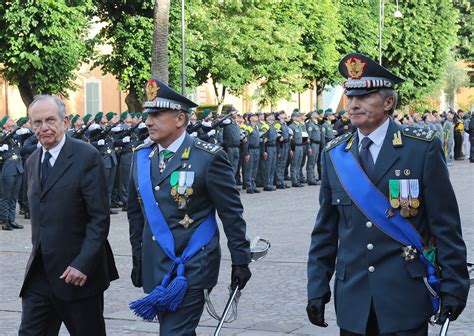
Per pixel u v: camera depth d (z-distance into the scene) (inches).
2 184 754.2
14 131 764.6
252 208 867.4
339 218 225.6
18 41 1008.2
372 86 217.5
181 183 252.1
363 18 1804.9
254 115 1063.6
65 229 263.3
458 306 212.5
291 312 404.2
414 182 216.2
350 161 221.0
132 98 1218.0
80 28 1082.7
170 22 1234.6
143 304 243.9
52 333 271.3
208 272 250.5
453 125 1600.6
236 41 1366.9
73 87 1081.4
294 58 1530.5
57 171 264.7
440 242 215.2
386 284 215.2
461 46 2689.5
